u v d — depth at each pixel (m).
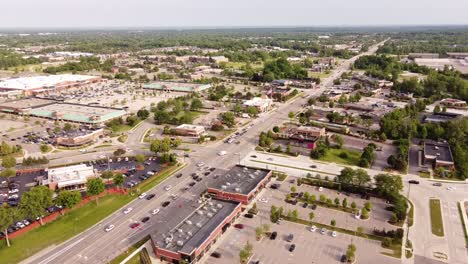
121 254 107.25
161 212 130.25
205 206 127.88
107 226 121.62
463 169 157.62
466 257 105.31
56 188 147.62
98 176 158.75
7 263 103.31
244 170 157.25
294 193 143.25
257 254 107.06
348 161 175.62
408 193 142.88
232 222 123.75
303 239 114.38
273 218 123.94
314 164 171.88
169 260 103.81
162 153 186.88
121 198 141.38
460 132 195.75
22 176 161.88
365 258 104.75
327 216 127.50
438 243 111.81
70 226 122.38
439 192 143.88
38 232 118.88
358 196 141.50
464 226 120.88
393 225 121.56
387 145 196.38
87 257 106.12
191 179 157.38
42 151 188.50
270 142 194.88
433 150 178.88
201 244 105.00
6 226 110.12
